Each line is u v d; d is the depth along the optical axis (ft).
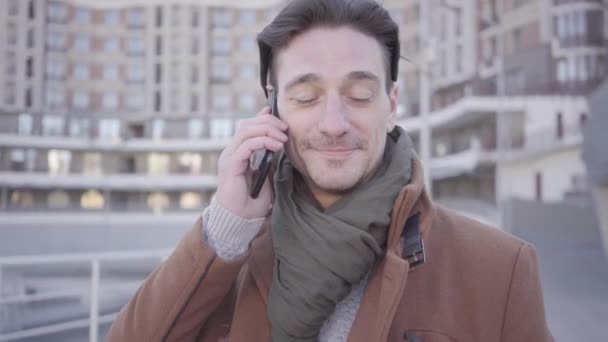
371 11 3.71
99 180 160.56
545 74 96.63
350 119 3.60
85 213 112.88
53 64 163.22
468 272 3.87
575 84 93.76
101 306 24.21
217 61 171.01
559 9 96.12
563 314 25.21
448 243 4.01
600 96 33.47
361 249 3.42
